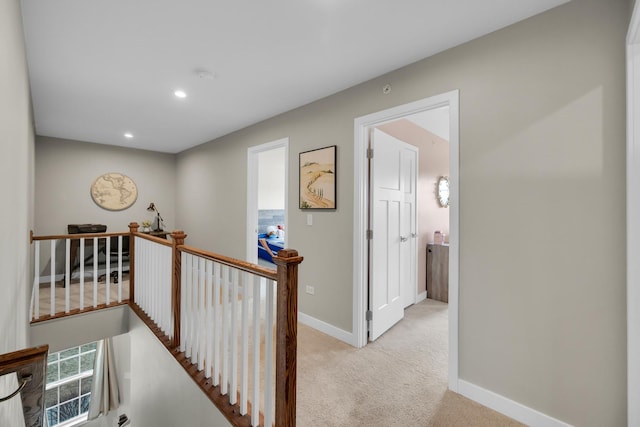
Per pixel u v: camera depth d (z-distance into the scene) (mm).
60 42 1977
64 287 4066
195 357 1982
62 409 4453
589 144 1508
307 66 2295
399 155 3213
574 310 1553
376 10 1665
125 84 2615
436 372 2215
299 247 3146
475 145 1892
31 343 2781
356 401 1891
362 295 2619
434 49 2041
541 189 1648
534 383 1676
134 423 3047
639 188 1326
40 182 4387
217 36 1922
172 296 2219
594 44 1496
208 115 3445
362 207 2609
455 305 1974
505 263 1773
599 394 1485
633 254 1336
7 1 1162
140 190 5285
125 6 1631
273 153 7051
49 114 3414
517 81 1731
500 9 1637
